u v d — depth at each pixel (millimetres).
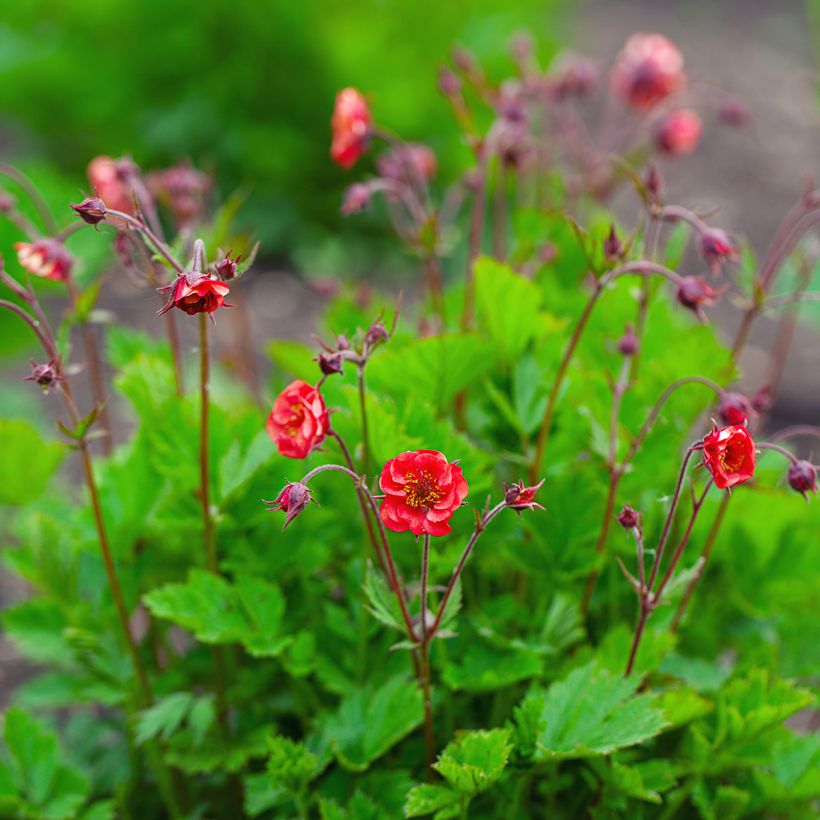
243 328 1470
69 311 1185
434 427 1146
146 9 2439
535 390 1188
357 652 1177
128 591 1217
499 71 2430
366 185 1234
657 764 1124
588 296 1273
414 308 2014
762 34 3889
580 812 1167
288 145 2434
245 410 1236
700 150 3020
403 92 2369
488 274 1181
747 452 1028
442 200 2469
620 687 1093
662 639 1134
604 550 1164
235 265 1057
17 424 1200
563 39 3074
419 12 2533
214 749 1171
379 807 1119
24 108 2535
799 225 1258
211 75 2480
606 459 1156
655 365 1205
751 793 1152
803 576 1200
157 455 1179
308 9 2408
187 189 1255
